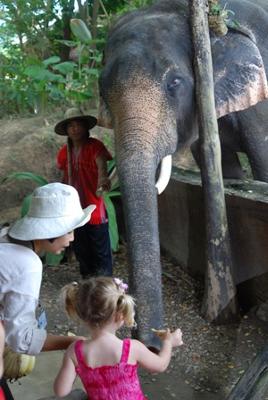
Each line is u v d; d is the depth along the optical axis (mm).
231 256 4590
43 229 2516
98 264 5336
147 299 3537
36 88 9125
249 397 2902
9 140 8117
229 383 3787
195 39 4367
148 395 3697
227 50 4629
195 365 4031
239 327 4418
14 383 3760
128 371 2439
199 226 5172
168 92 4324
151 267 3605
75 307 2486
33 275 2402
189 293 5129
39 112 9641
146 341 3451
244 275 4629
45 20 10477
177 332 2793
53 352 4152
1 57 10375
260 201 4277
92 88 8602
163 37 4461
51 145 7664
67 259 6086
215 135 4445
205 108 4395
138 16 4859
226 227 4523
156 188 4051
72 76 8734
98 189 4953
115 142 4172
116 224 5961
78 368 2486
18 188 7254
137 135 4082
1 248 2430
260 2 5586
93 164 5039
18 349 2402
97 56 8555
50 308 5027
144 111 4172
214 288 4555
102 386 2439
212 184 4465
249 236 4480
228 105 4688
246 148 5359
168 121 4277
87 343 2486
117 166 4039
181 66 4387
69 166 5152
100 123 4566
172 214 5668
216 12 4457
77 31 7969
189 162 6711
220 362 4051
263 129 5258
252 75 4668
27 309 2387
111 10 9992
